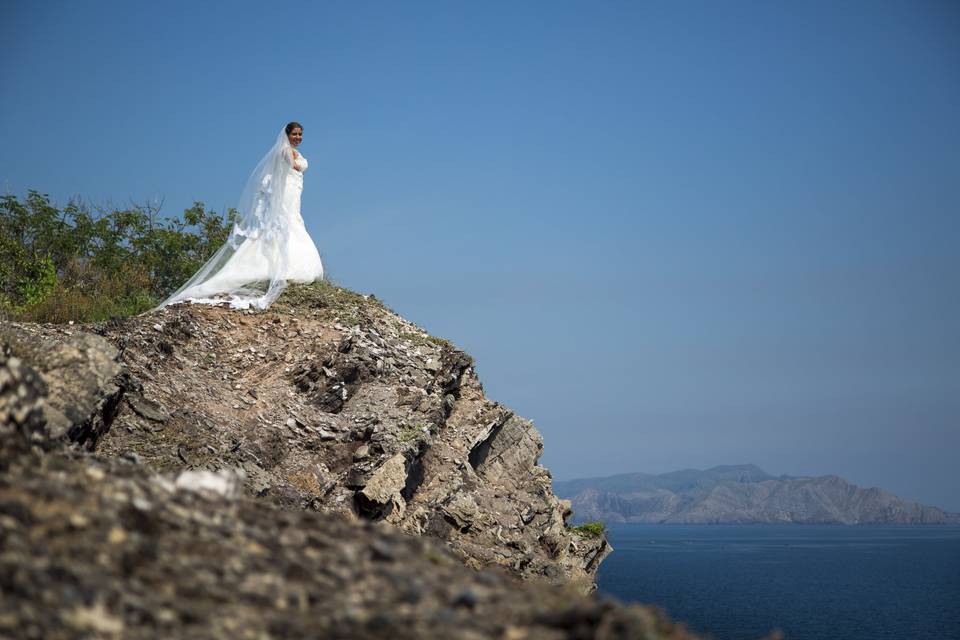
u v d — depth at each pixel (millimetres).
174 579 6375
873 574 158000
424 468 20172
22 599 5590
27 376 9719
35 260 25125
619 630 5957
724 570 155000
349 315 22703
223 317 21266
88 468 8266
